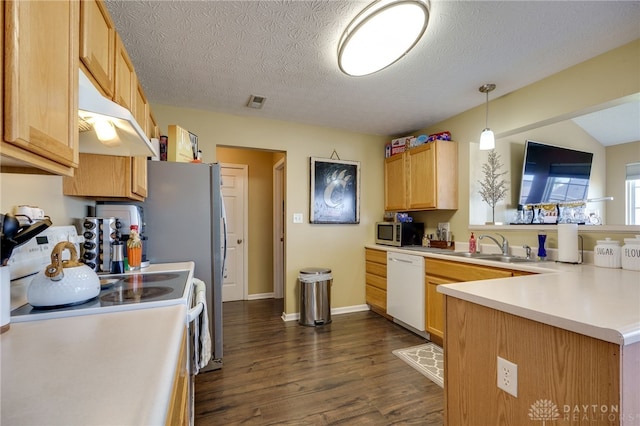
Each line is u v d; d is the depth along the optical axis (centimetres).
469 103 281
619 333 71
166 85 243
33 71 61
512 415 96
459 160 311
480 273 222
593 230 204
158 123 284
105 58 119
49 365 62
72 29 80
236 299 430
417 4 142
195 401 182
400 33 161
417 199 329
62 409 46
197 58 202
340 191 364
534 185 298
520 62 206
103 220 163
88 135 126
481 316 108
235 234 432
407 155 345
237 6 152
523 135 314
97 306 102
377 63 191
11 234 84
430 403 181
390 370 220
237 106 290
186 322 104
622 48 186
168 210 209
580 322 78
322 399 185
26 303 105
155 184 207
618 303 96
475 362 110
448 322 123
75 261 110
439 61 204
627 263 171
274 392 192
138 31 172
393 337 285
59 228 132
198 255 214
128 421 44
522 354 94
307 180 350
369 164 384
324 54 197
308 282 321
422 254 279
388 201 379
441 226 330
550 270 173
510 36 176
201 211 215
